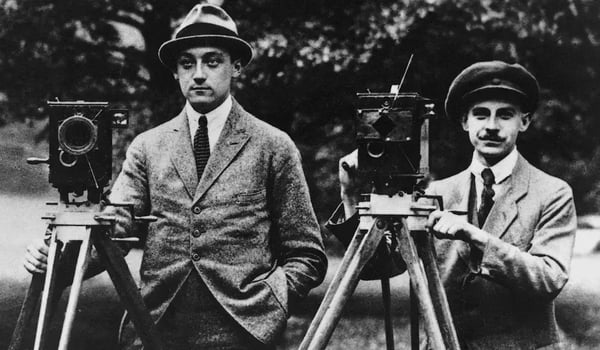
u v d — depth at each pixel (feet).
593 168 27.02
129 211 13.44
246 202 13.64
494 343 12.99
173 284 13.46
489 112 13.48
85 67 26.61
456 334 12.35
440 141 25.21
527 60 25.35
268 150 13.88
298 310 27.07
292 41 24.18
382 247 12.67
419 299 11.41
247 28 24.43
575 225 13.39
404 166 11.75
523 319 12.98
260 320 13.23
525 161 13.83
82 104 11.97
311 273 13.64
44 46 26.48
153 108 26.55
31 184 35.91
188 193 13.69
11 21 26.32
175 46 13.88
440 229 12.11
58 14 26.32
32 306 12.63
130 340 13.69
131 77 26.68
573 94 25.95
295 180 13.84
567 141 26.55
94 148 11.87
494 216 13.41
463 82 13.73
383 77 24.81
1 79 26.50
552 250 13.08
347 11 24.31
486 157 13.58
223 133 13.88
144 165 13.99
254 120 14.19
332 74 24.76
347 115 25.49
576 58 25.53
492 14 24.21
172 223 13.62
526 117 14.08
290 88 24.94
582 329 27.17
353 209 13.10
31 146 35.40
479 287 13.10
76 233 12.05
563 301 28.68
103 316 26.02
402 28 23.79
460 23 24.21
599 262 29.66
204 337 13.34
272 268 13.71
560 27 25.08
